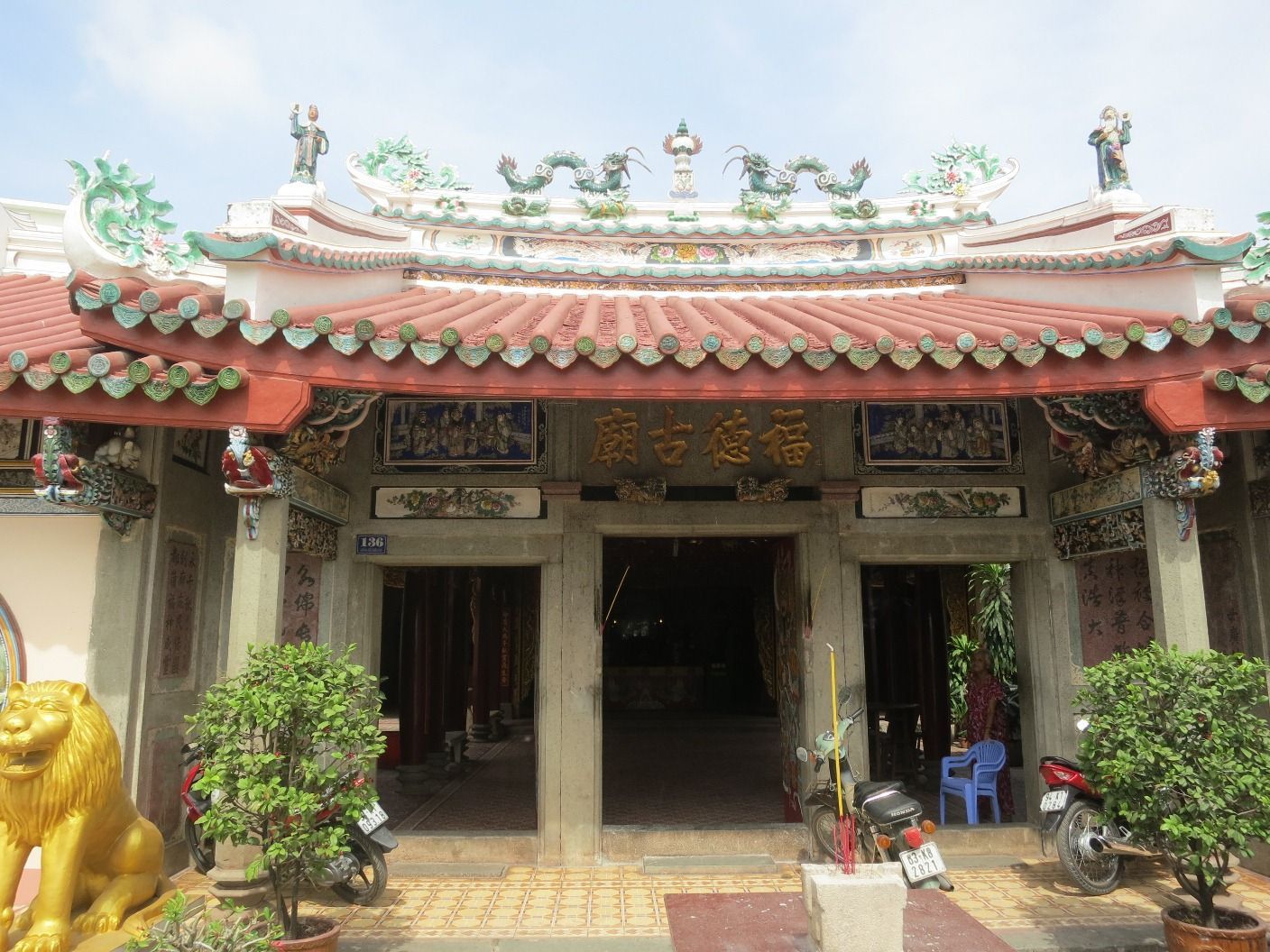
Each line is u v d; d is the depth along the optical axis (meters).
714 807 9.48
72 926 5.07
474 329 5.89
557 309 7.24
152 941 3.94
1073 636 7.64
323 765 6.91
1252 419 5.51
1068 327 5.75
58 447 5.57
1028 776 7.86
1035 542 7.80
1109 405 6.09
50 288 8.18
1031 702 7.80
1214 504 7.41
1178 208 7.06
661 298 8.76
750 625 22.41
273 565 5.73
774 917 4.16
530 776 11.88
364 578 7.62
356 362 5.32
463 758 12.71
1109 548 6.88
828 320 6.91
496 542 7.65
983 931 4.00
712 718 20.80
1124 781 4.94
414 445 7.76
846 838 4.42
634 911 6.22
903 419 7.95
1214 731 4.81
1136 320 5.50
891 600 12.53
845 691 7.58
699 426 7.90
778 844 7.49
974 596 15.14
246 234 6.16
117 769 5.18
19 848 4.93
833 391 5.50
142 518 6.54
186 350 5.18
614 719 20.41
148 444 6.61
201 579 7.37
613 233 9.08
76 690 5.06
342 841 6.03
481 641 16.00
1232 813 4.74
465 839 7.45
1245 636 7.02
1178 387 5.53
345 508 7.51
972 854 7.57
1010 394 5.60
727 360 5.36
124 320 4.95
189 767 6.57
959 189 9.31
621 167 9.38
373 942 5.64
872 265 8.90
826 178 9.41
